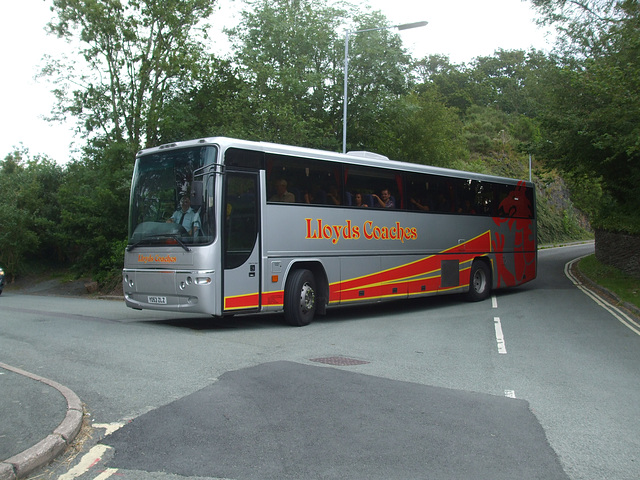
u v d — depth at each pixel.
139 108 26.44
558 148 20.84
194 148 10.52
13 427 4.74
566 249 47.81
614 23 17.23
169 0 25.88
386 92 29.75
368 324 11.95
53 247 45.59
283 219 11.15
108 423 5.12
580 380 7.18
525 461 4.43
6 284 41.72
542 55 20.80
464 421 5.35
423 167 14.56
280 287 11.06
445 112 37.88
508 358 8.47
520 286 20.75
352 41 28.69
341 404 5.77
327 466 4.24
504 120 73.69
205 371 7.04
